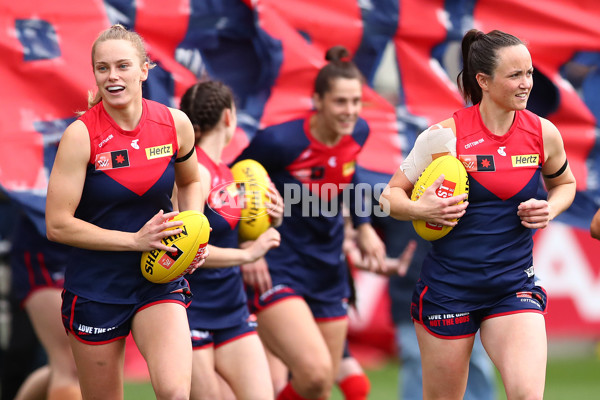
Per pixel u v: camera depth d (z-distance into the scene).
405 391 24.73
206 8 22.38
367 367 33.97
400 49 24.16
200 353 17.73
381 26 23.92
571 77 25.08
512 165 15.88
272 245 17.73
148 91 21.64
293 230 20.89
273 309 20.19
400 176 16.78
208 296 17.95
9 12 20.41
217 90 18.12
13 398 24.25
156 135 15.05
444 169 15.77
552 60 24.91
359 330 34.31
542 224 15.69
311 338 20.00
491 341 15.87
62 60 20.67
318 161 20.88
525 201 15.98
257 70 23.03
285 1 23.00
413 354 24.88
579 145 24.88
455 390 16.44
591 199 24.77
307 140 20.66
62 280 21.08
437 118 24.25
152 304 15.11
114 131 14.73
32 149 20.28
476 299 16.03
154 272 14.91
